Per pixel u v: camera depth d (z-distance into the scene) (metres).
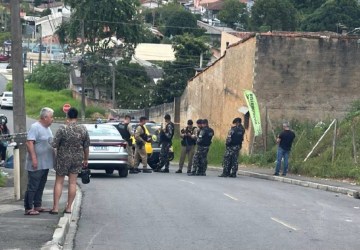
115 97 69.81
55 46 99.00
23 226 12.81
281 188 22.12
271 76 34.94
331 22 69.31
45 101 75.06
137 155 28.48
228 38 66.44
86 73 71.38
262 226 13.83
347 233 13.31
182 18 98.00
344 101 35.38
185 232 13.06
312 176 26.44
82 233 12.91
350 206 17.72
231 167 27.34
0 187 20.05
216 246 11.77
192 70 67.56
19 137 16.61
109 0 70.19
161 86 67.50
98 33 70.62
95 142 24.36
